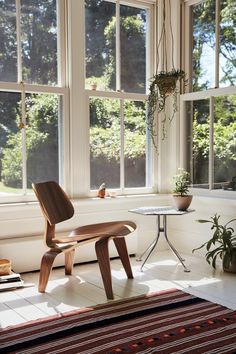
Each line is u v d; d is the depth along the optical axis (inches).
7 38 152.3
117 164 180.2
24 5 155.4
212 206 171.6
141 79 186.7
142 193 187.5
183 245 185.8
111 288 125.0
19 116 155.5
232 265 150.6
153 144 188.2
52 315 111.7
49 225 135.1
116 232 129.6
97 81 173.6
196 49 181.8
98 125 173.9
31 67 158.1
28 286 136.9
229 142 166.2
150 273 151.9
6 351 91.6
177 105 187.3
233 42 163.3
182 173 174.6
